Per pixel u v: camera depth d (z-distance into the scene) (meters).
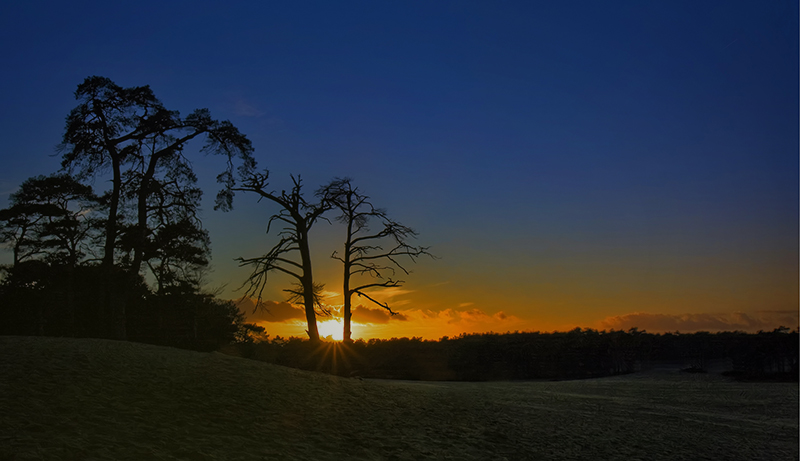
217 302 34.28
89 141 31.94
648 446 14.66
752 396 24.55
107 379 12.44
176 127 33.62
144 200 32.44
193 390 13.05
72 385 11.54
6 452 7.52
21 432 8.52
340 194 35.31
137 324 31.98
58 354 13.73
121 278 30.36
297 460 9.80
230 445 9.92
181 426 10.51
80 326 31.33
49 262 33.22
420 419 14.76
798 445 15.59
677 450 14.45
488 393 22.47
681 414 19.77
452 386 25.91
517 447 13.28
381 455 11.15
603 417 18.34
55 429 8.98
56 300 31.72
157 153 33.41
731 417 19.53
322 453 10.57
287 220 34.69
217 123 33.94
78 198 40.31
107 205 35.09
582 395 23.95
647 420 18.31
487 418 16.09
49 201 39.12
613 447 14.25
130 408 10.90
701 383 30.14
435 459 11.38
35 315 30.61
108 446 8.57
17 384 10.98
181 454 8.91
